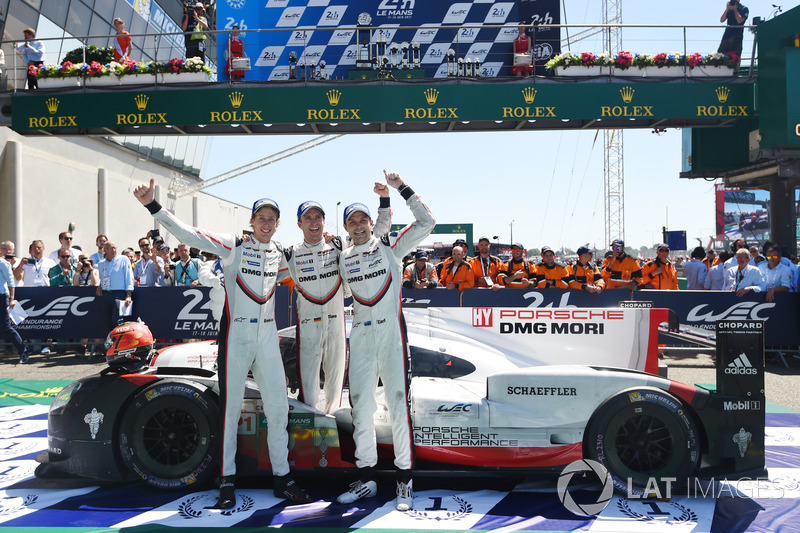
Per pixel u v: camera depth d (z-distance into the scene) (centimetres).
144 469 322
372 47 1239
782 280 756
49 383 641
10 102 1042
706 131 1168
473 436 327
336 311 337
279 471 315
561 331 398
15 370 717
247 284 312
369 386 314
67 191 1678
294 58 1148
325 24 1266
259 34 1256
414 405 331
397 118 1006
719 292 743
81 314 787
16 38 1434
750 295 741
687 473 306
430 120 1009
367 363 312
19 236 1463
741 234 4306
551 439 323
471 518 291
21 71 1257
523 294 750
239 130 1092
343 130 1085
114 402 326
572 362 394
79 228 1745
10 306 760
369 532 275
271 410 315
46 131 1035
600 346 395
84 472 328
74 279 871
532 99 1001
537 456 323
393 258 321
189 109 1011
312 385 338
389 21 1262
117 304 760
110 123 1012
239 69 1045
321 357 340
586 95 997
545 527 280
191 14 1104
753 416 312
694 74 998
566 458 321
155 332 775
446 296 760
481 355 377
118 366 343
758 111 976
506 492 328
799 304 740
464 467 329
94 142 1842
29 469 370
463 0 1259
